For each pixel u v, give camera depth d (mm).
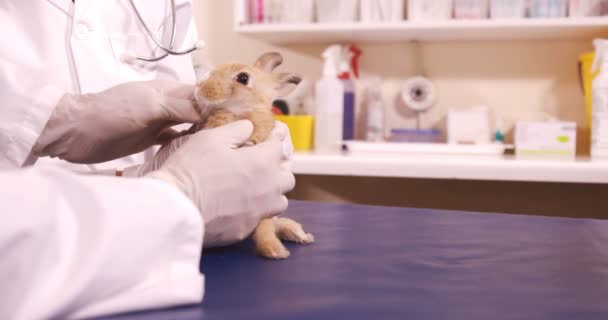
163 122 782
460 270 560
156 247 433
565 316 425
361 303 450
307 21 1812
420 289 492
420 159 1501
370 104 1938
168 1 1184
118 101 736
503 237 731
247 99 669
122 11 1104
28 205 376
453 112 1844
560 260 605
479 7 1703
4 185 381
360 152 1725
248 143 674
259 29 1793
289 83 734
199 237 469
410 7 1749
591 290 493
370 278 527
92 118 738
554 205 1906
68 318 382
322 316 419
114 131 741
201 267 568
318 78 2049
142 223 426
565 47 1882
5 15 980
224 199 604
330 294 474
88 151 778
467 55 1949
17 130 750
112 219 409
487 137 1824
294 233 687
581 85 1780
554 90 1902
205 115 721
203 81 683
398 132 1860
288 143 777
